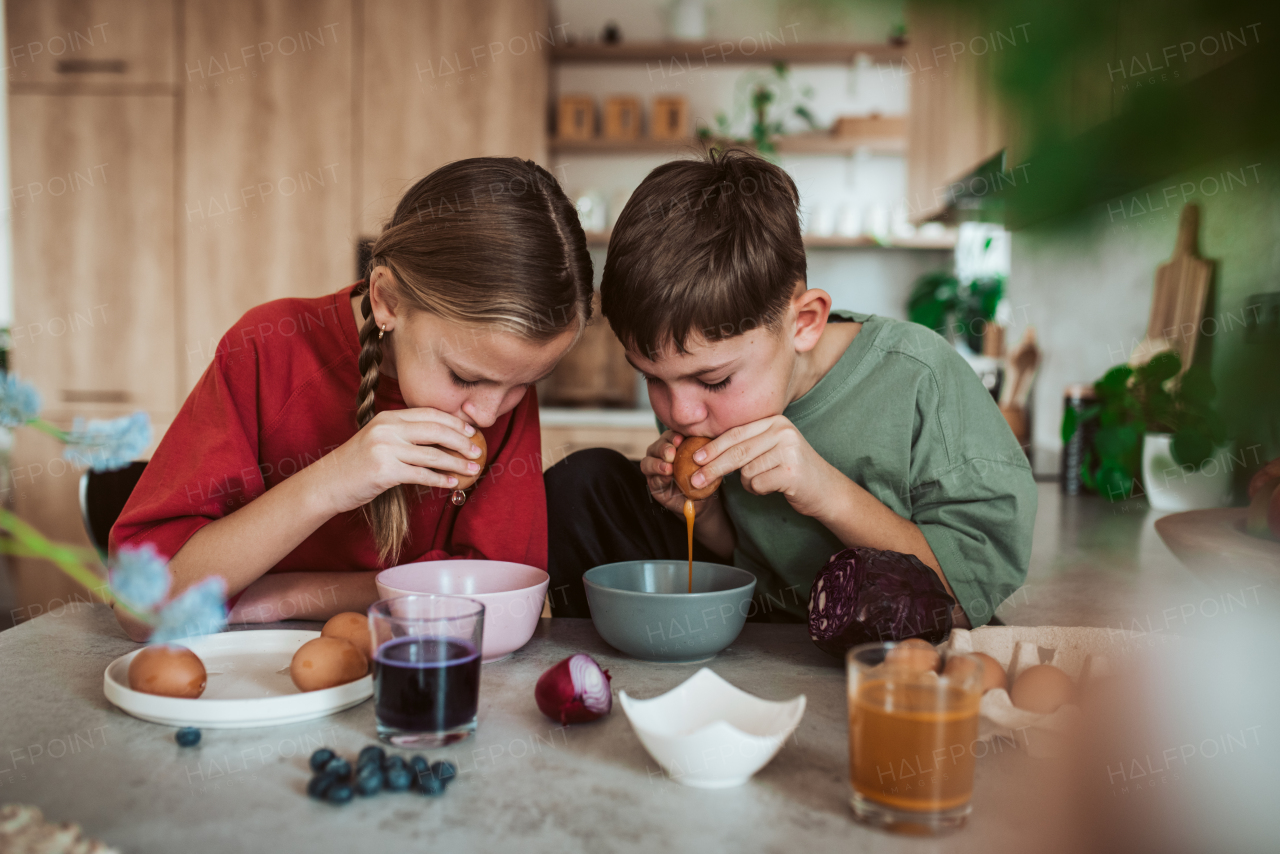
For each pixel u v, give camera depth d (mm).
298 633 875
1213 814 214
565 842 533
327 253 3248
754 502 1209
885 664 598
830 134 3473
